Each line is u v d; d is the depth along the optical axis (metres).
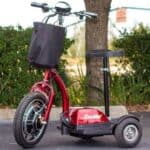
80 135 7.25
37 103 7.05
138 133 7.37
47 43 6.91
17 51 9.90
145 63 10.70
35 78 9.92
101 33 9.87
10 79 9.95
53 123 9.07
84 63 10.77
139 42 10.68
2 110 9.73
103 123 7.22
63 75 10.19
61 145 7.50
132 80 10.71
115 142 7.67
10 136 8.13
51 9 7.07
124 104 10.45
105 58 7.35
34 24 6.98
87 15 7.13
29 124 7.01
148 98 10.74
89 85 10.02
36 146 7.39
